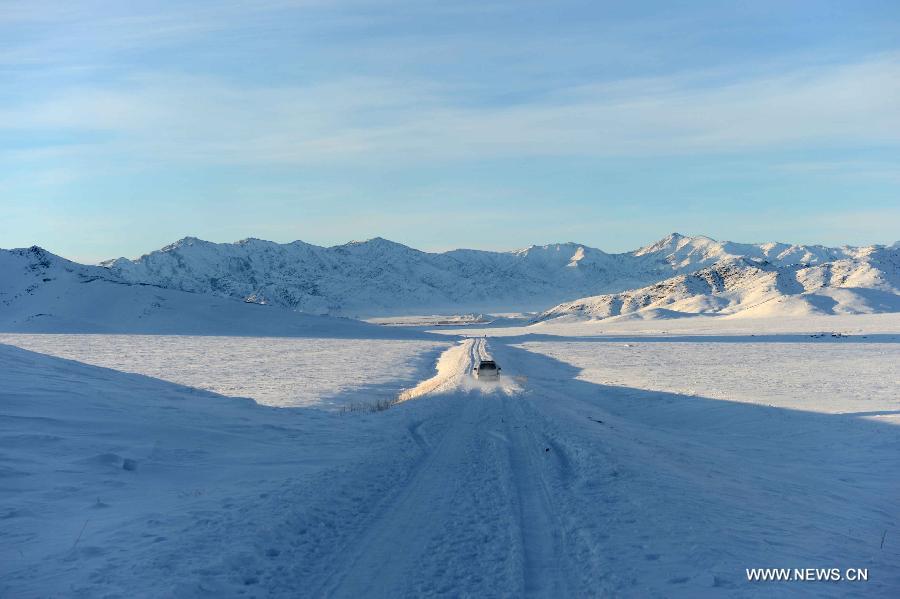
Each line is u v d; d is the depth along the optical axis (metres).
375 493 10.77
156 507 9.35
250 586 6.60
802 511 10.45
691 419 24.64
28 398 15.65
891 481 13.76
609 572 7.00
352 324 149.88
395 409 23.31
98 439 13.37
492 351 73.62
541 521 9.13
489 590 6.59
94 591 6.16
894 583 7.09
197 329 137.88
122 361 58.62
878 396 28.94
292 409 22.97
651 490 10.80
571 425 18.78
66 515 8.88
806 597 6.47
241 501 9.72
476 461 13.59
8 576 6.56
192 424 16.23
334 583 6.80
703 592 6.48
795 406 25.62
